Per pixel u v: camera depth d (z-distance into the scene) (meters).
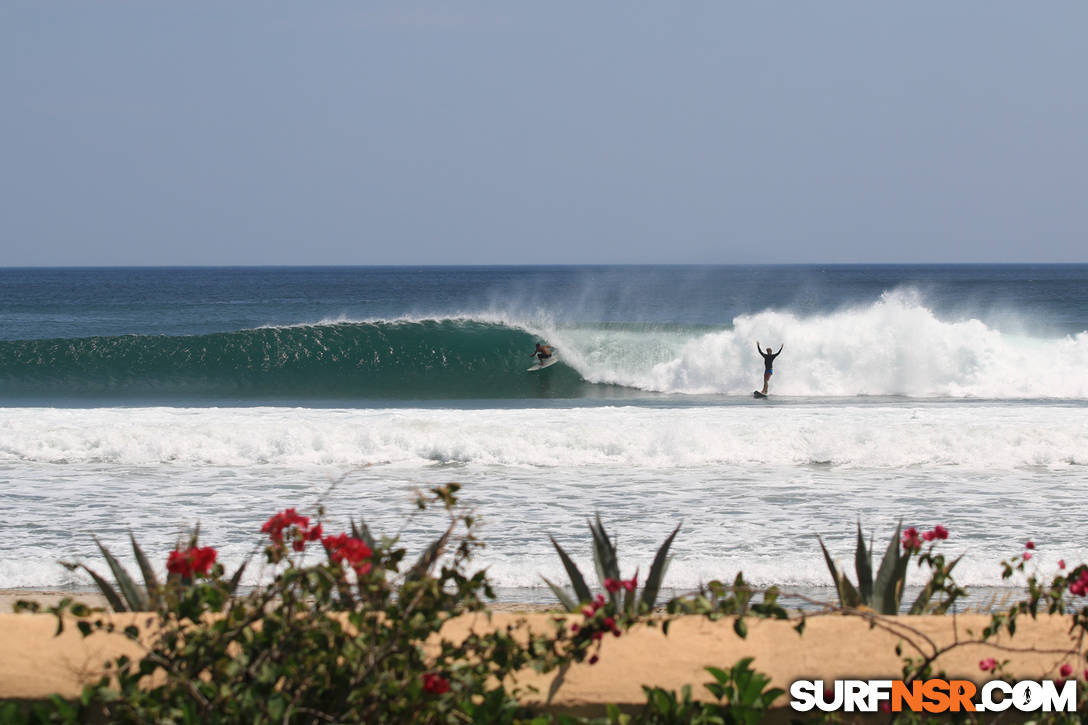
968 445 25.81
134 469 24.78
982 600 14.44
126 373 54.47
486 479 23.55
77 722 5.59
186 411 32.75
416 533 18.23
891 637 6.61
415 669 5.76
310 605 6.63
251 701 5.40
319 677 5.68
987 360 49.56
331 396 51.56
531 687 6.02
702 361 52.41
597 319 107.25
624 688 6.08
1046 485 22.80
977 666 6.39
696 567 15.97
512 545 17.45
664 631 6.16
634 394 51.31
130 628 5.73
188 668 5.59
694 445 25.94
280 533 6.27
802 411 33.50
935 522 19.22
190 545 6.20
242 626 5.73
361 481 23.31
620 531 18.53
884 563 8.54
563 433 26.55
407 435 26.50
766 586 15.29
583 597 8.28
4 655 6.19
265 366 55.31
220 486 22.75
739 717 5.73
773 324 52.12
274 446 26.03
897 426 27.67
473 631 6.47
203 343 56.16
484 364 55.91
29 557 16.78
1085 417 31.20
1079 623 6.62
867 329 51.25
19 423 29.36
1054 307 140.12
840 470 24.70
